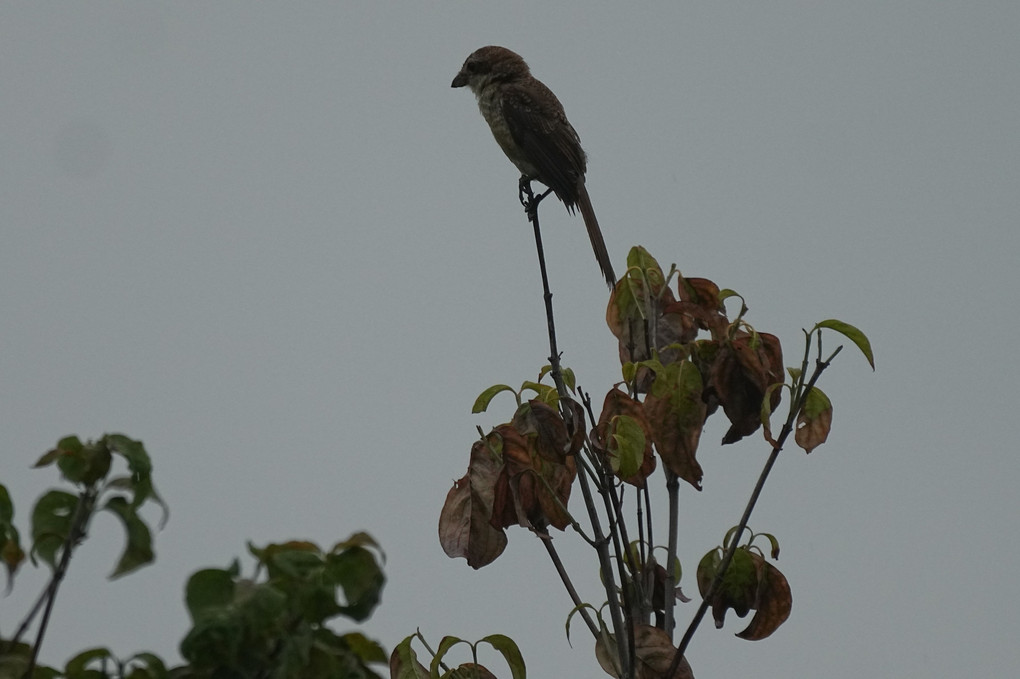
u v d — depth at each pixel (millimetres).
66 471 5098
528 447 8445
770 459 8031
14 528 5297
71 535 5000
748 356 8562
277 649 4645
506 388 8797
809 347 8125
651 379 9117
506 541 8570
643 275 9375
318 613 4719
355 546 4848
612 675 7945
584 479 8188
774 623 8602
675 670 7922
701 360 8891
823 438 8477
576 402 8547
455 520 8586
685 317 9250
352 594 4762
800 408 8219
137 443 5191
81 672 4672
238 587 4656
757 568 8602
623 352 9391
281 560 4773
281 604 4590
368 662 5066
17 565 5258
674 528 8711
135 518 5070
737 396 8547
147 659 4695
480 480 8602
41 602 5051
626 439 8328
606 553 7988
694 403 8367
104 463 5109
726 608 8656
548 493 8406
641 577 8406
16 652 5016
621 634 7867
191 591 4570
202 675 4562
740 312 8922
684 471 8297
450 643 7910
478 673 7957
